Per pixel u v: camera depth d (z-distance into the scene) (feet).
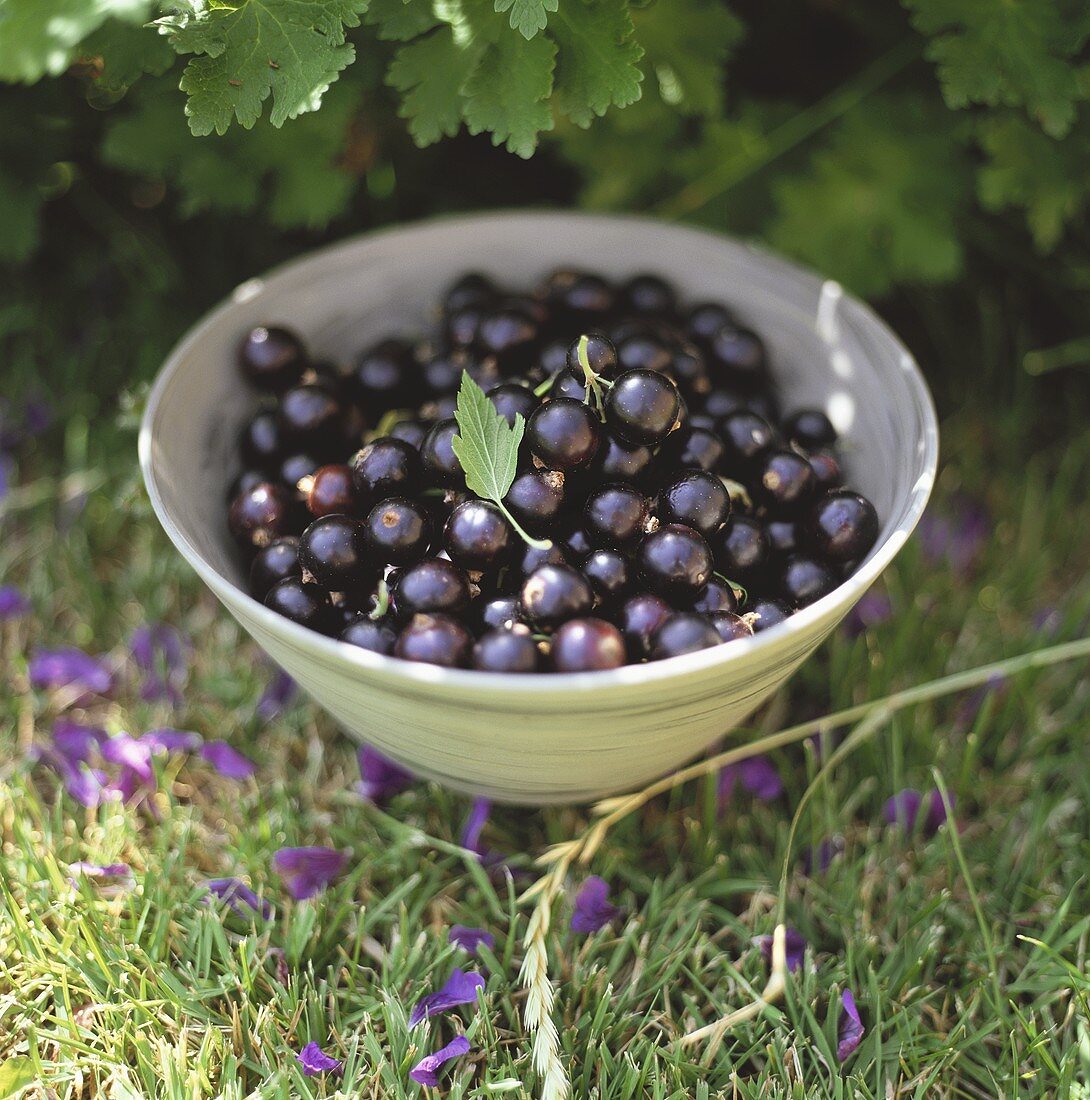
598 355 1.35
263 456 1.45
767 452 1.40
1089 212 1.81
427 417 1.44
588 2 1.39
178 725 1.55
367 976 1.38
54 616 1.63
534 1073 1.31
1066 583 1.70
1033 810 1.49
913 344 1.89
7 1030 1.34
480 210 1.85
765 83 1.77
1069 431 1.82
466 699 1.22
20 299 1.85
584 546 1.33
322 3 1.33
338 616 1.35
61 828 1.45
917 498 1.32
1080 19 1.49
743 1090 1.31
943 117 1.71
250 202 1.67
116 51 1.41
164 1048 1.31
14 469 1.73
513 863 1.43
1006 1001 1.37
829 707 1.58
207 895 1.40
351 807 1.48
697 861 1.46
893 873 1.45
